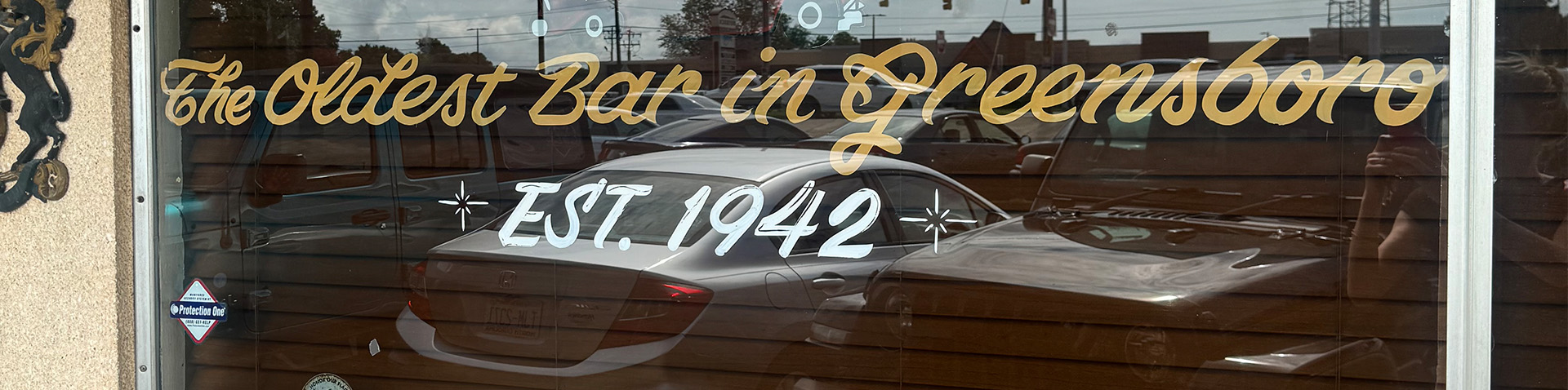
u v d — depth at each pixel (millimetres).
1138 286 2793
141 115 3092
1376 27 2635
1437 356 2670
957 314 2881
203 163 3207
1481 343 2613
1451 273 2617
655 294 2986
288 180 3182
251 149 3188
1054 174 2805
